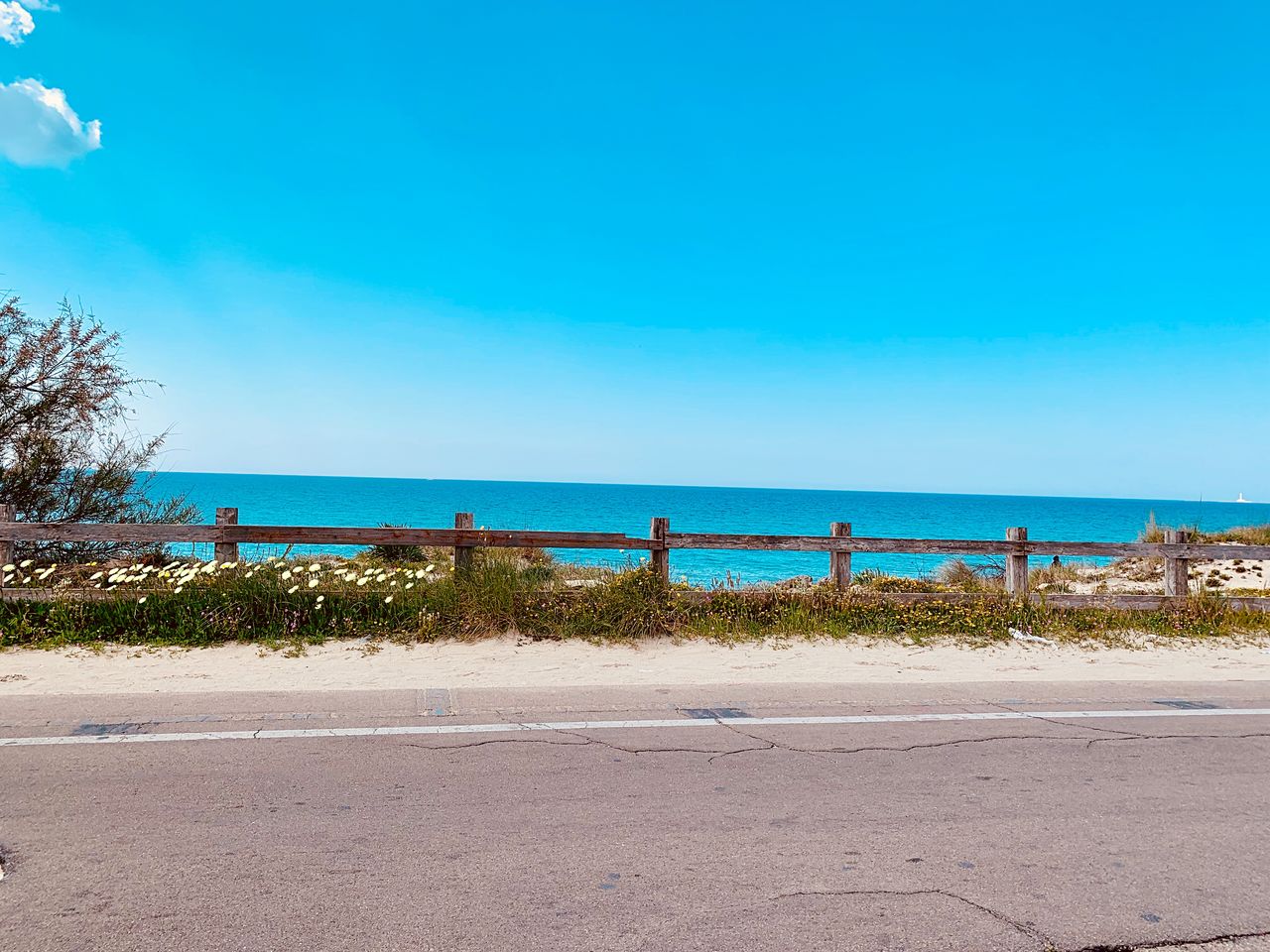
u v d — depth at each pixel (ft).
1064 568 54.60
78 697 20.62
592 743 17.83
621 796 14.62
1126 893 11.28
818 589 33.01
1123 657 28.73
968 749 17.79
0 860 11.74
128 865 11.64
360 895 10.87
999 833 13.26
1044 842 12.94
